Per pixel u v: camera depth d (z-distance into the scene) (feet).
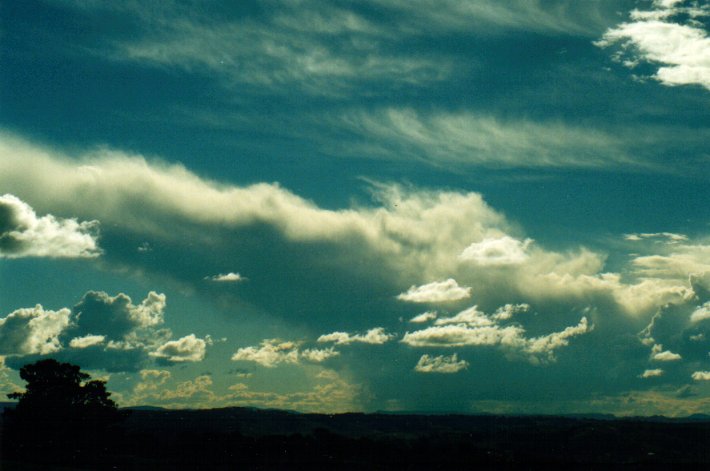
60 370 427.74
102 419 424.87
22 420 409.28
